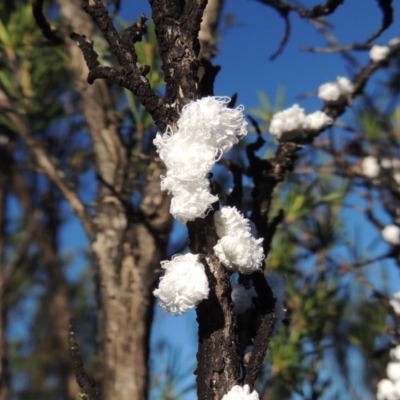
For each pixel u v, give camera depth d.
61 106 0.43
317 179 0.42
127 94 0.32
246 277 0.18
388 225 0.39
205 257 0.14
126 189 0.30
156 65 0.32
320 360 0.37
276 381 0.37
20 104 0.39
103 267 0.29
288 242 0.39
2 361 0.49
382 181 0.42
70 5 0.32
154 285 0.28
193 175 0.14
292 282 0.37
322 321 0.37
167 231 0.29
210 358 0.14
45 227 0.57
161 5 0.16
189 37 0.16
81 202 0.30
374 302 0.40
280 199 0.40
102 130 0.30
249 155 0.22
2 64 0.40
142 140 0.32
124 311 0.28
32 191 0.57
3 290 0.52
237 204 0.21
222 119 0.14
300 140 0.24
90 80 0.16
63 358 0.68
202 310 0.14
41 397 0.75
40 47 0.38
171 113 0.15
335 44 0.39
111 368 0.28
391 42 0.29
